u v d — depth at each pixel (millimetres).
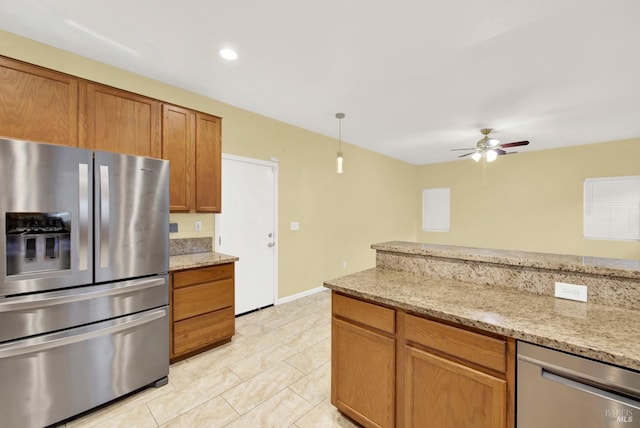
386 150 5559
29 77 1898
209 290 2523
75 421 1705
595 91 2838
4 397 1502
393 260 2031
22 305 1523
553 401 979
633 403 837
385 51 2189
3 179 1479
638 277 1193
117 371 1854
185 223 2955
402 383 1400
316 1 1670
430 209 6879
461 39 2025
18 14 1820
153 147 2457
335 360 1703
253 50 2201
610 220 4758
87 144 2123
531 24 1851
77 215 1699
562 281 1392
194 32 1989
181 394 1971
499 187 5887
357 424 1679
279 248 3887
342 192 4906
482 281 1642
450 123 3881
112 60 2377
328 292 4504
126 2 1701
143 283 1970
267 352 2564
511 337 1055
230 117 3291
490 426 1119
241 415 1765
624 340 941
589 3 1651
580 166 5016
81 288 1730
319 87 2824
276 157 3807
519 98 3027
